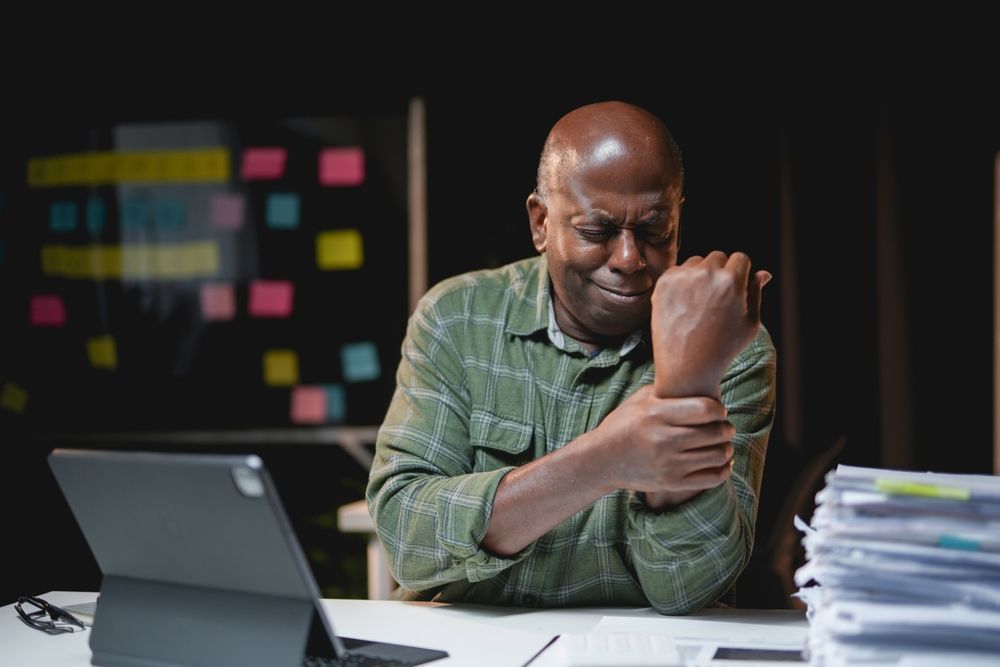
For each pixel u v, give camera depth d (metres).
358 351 3.76
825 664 1.05
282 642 1.06
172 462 1.04
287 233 3.77
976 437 3.35
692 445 1.21
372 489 1.52
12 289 3.92
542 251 1.54
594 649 1.09
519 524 1.34
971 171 3.34
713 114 3.47
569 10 3.51
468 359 1.55
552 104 3.55
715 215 3.48
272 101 3.73
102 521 1.15
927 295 3.37
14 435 3.91
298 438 3.79
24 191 3.89
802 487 2.45
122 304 3.88
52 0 3.75
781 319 3.46
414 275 3.67
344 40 3.65
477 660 1.19
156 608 1.15
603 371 1.52
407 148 3.66
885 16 3.37
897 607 1.01
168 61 3.76
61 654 1.25
